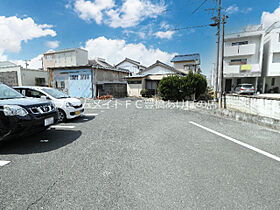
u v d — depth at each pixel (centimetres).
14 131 271
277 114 480
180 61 2402
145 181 196
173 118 584
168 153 276
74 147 304
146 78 1708
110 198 167
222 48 812
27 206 155
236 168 226
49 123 330
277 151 285
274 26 1722
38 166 232
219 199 165
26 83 1986
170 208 153
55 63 2945
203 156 264
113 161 247
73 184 190
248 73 1738
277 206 156
